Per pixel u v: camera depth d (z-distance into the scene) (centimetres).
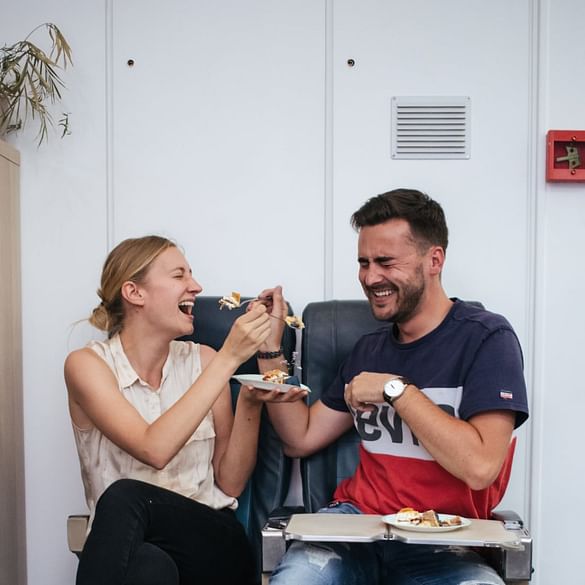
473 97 210
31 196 210
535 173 208
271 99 211
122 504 136
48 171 210
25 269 210
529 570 133
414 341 157
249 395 167
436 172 210
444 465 139
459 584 132
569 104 209
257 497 178
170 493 148
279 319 179
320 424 173
